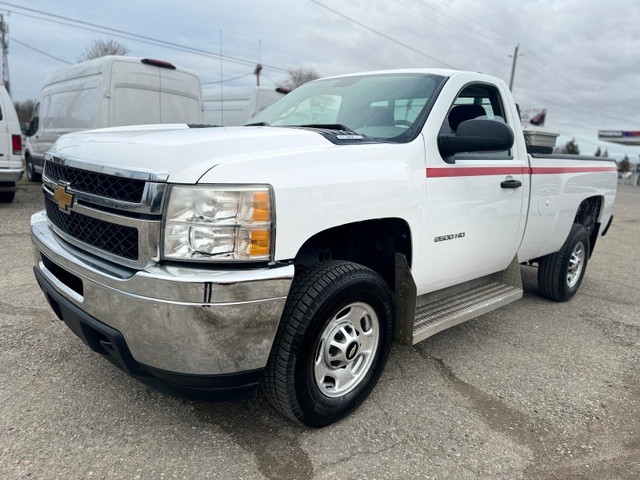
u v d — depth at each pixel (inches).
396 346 145.6
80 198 92.0
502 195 138.4
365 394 107.5
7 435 93.8
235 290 78.2
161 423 100.5
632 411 116.9
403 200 105.6
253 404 109.2
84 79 355.6
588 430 108.0
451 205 120.1
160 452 91.8
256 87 462.9
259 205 80.7
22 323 143.9
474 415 111.0
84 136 107.7
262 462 90.8
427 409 112.1
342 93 140.5
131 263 82.2
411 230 109.3
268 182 82.3
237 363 82.7
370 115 126.0
